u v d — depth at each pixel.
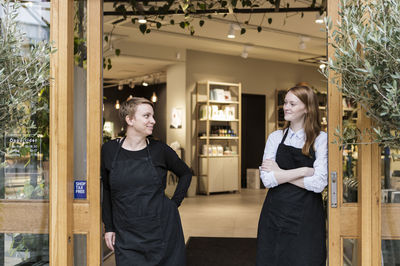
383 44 1.97
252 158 11.84
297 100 2.65
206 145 10.23
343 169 2.63
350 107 2.60
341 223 2.64
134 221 2.54
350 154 2.62
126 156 2.62
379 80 2.06
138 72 11.92
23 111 2.33
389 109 2.05
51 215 2.67
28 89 2.28
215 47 10.16
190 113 10.41
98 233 2.71
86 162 2.78
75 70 2.84
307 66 12.39
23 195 2.73
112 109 14.48
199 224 6.81
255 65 11.48
